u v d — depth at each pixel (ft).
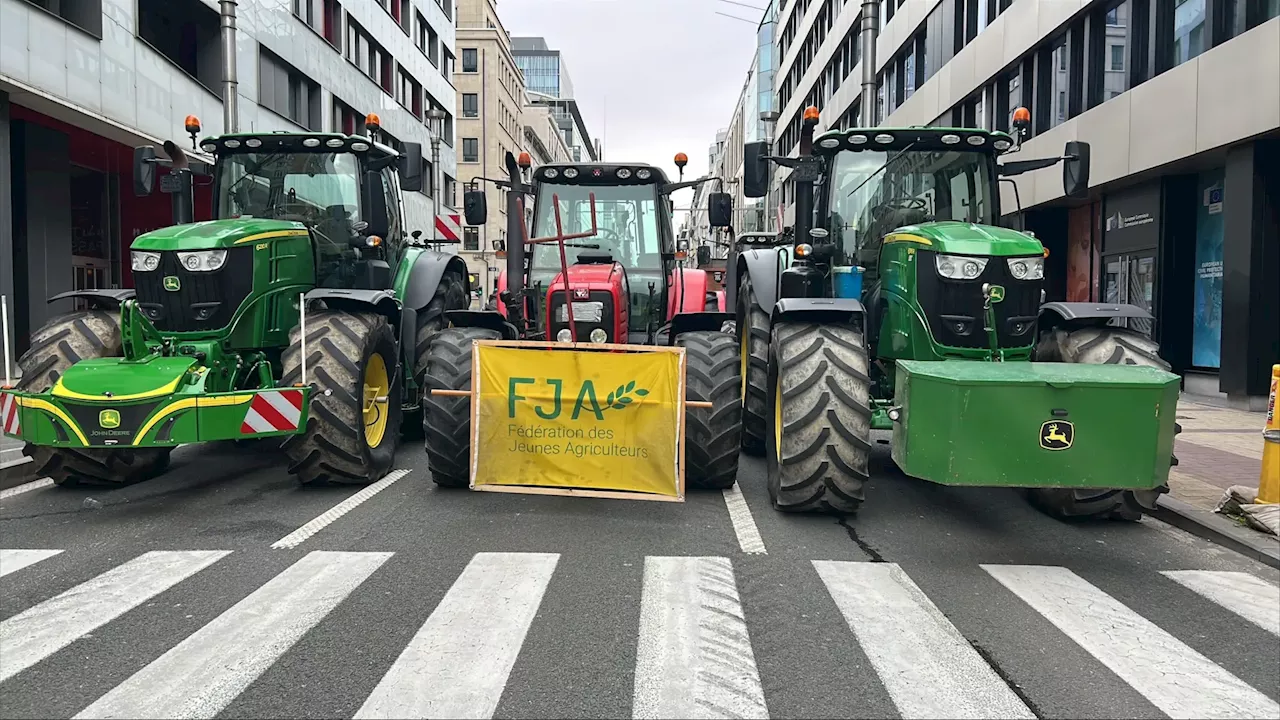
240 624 12.13
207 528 17.20
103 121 44.39
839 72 101.50
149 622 12.19
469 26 191.52
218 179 25.04
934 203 22.00
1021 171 21.71
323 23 81.76
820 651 11.43
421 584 13.89
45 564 14.84
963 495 21.06
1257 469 23.41
